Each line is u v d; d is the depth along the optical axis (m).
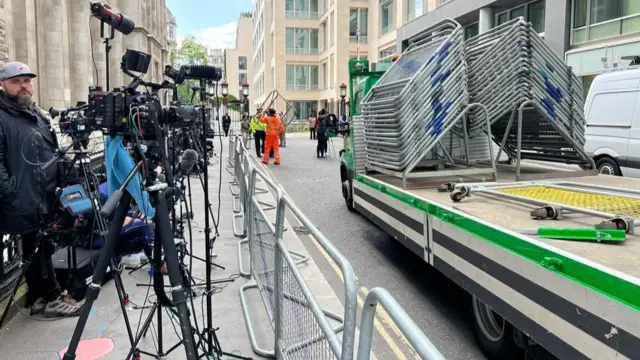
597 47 16.00
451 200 4.18
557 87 5.48
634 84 9.65
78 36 15.23
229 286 4.95
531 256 2.68
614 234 2.70
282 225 3.26
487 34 5.86
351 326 1.84
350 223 8.23
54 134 4.06
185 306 2.58
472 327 4.02
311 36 52.19
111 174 2.72
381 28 41.56
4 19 11.02
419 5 28.69
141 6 27.97
